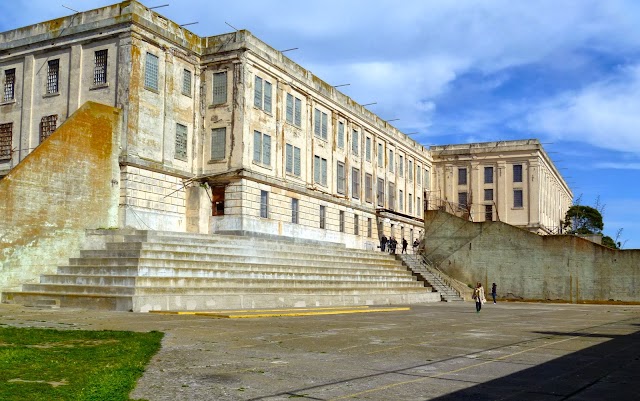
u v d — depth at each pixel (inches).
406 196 2672.2
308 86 1909.4
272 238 1672.0
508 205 2851.9
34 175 1099.3
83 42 1459.2
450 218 1898.4
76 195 1196.5
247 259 1229.1
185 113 1581.0
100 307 876.6
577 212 3312.0
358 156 2251.5
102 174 1275.8
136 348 480.1
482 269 1831.9
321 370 412.8
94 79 1441.9
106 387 330.3
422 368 429.1
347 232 2127.2
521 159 2849.4
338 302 1246.3
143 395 323.6
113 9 1425.9
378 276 1571.1
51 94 1497.3
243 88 1583.4
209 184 1595.7
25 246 1068.5
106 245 1120.8
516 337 665.6
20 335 550.3
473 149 2925.7
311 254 1466.5
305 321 821.2
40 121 1505.9
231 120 1583.4
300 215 1829.5
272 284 1147.9
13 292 962.1
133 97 1384.1
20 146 1529.3
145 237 1133.1
